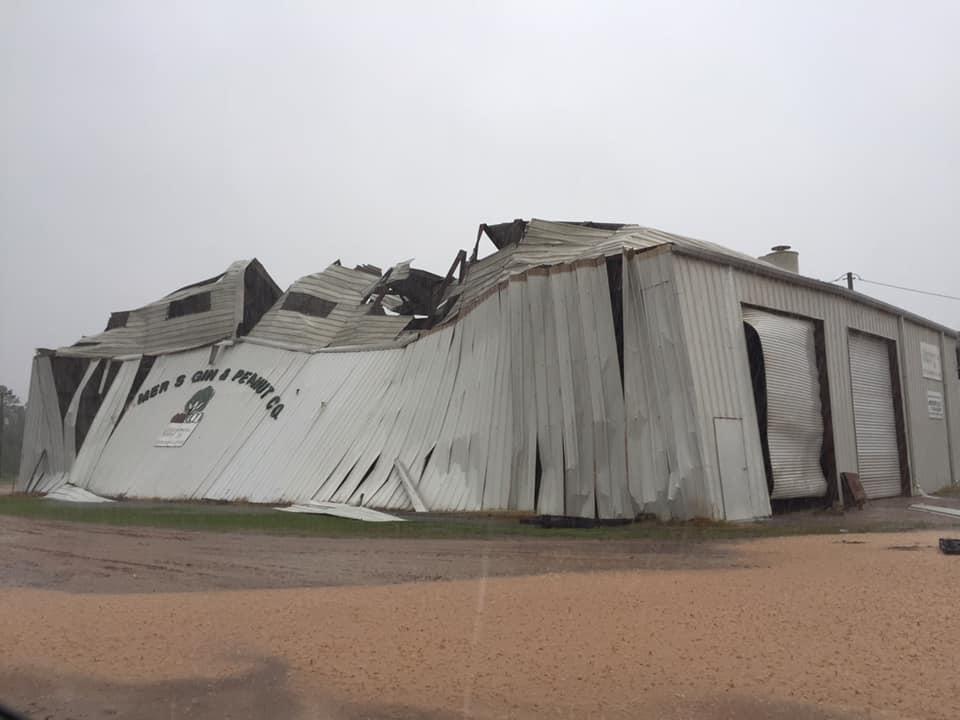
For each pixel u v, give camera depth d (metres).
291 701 6.22
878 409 29.53
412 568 13.09
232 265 39.94
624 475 20.05
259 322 37.44
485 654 7.42
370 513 22.62
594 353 20.98
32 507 30.09
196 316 39.38
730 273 22.38
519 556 14.33
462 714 5.86
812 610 9.13
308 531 19.14
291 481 28.31
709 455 19.44
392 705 6.08
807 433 24.22
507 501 21.58
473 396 24.08
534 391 21.97
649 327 20.58
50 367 42.47
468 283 29.36
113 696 6.44
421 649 7.62
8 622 9.23
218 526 20.83
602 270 21.45
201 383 36.56
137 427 37.38
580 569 12.70
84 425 40.78
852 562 12.93
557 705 6.02
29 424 42.84
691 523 18.95
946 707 5.86
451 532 18.38
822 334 26.00
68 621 9.20
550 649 7.56
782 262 31.02
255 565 13.73
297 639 8.07
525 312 22.67
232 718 5.89
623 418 20.41
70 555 15.62
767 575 11.75
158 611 9.70
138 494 33.50
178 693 6.48
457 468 23.52
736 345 21.78
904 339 32.06
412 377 27.58
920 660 7.03
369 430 27.62
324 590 11.05
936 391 34.56
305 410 31.05
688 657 7.23
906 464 30.39
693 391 19.56
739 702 6.03
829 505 24.56
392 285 35.62
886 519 21.08
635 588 10.77
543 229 27.06
